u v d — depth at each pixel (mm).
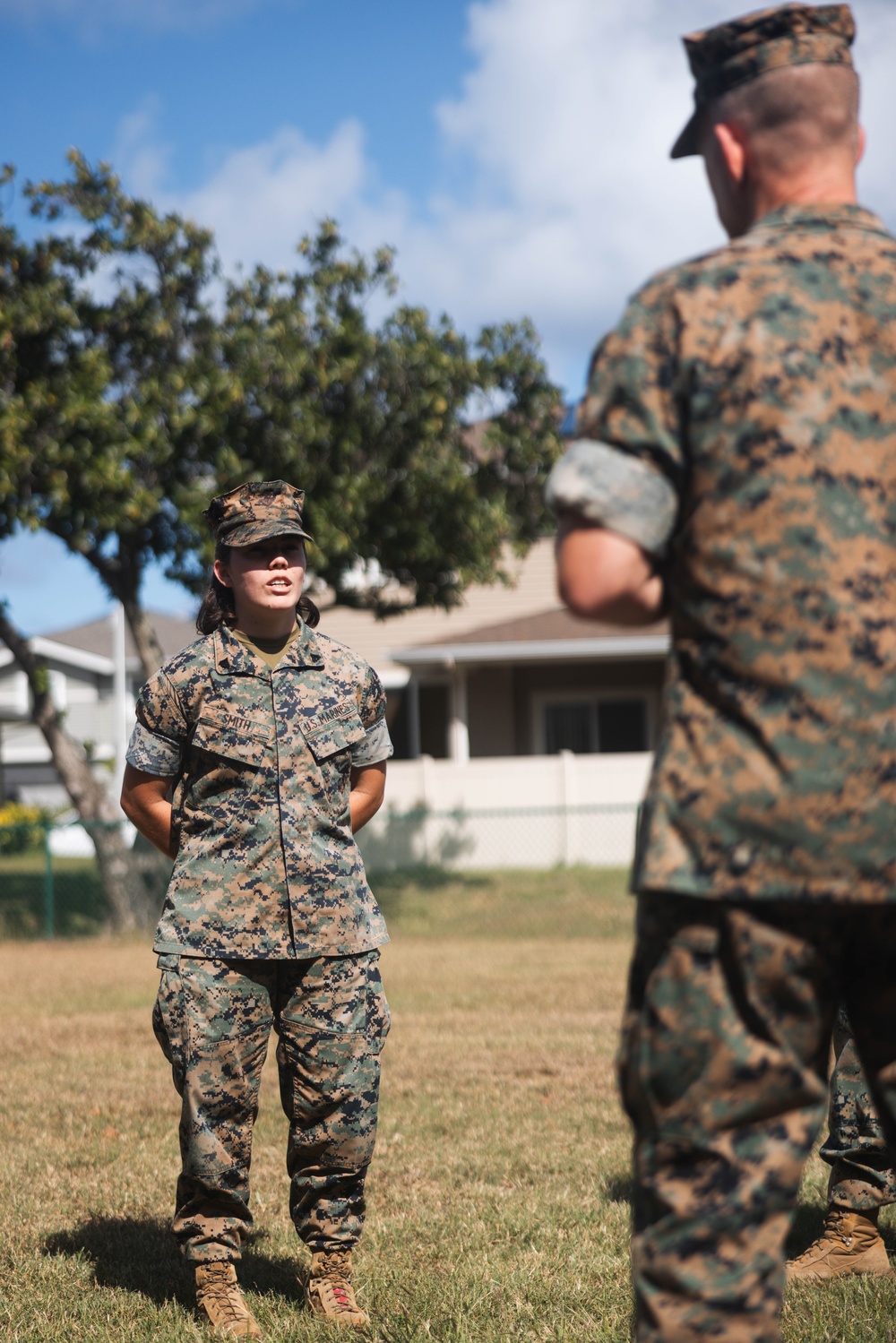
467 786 20656
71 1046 7848
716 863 1827
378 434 14742
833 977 1878
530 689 22766
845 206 2023
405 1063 6961
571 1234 4051
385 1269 3764
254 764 3434
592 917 14906
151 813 3615
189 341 14516
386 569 15852
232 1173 3424
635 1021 1920
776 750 1814
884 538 1852
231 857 3430
